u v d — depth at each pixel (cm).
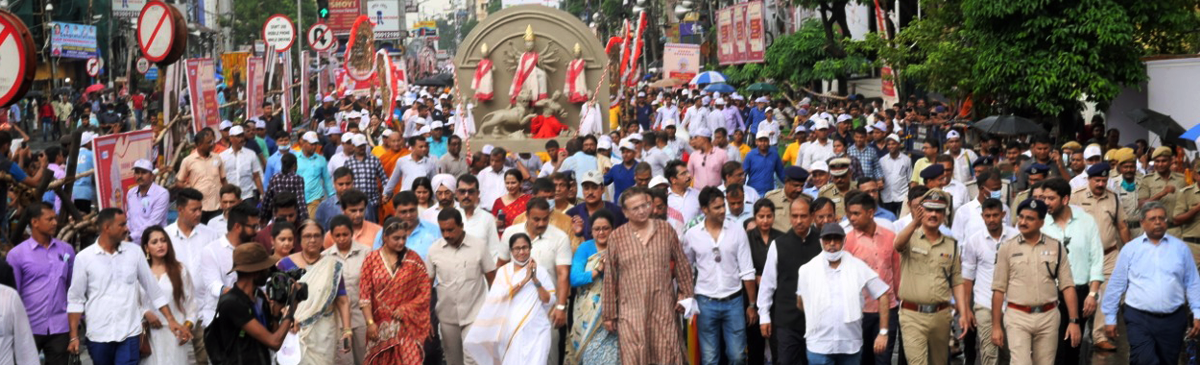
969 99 2155
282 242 908
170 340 904
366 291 881
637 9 5597
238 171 1592
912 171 1595
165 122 1546
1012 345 894
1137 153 1627
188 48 6059
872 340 928
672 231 907
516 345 905
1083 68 1892
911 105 2603
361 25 2908
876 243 924
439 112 2941
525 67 2250
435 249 954
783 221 1094
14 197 1230
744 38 3941
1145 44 2083
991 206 925
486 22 2284
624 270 895
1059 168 1356
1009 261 895
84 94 3941
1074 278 955
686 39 5634
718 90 3731
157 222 1230
